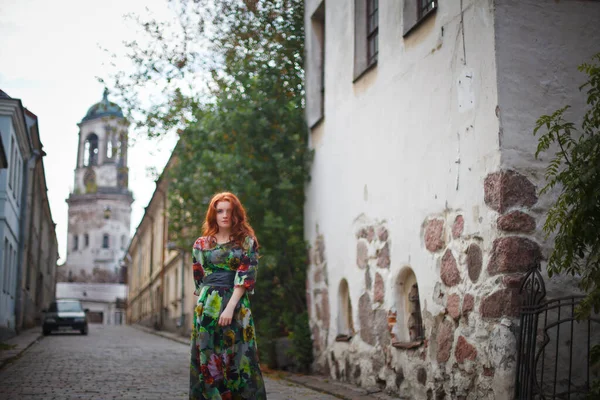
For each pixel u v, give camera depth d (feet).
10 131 70.85
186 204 52.90
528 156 21.17
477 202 22.11
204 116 47.09
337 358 34.83
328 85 37.73
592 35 22.16
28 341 66.39
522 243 20.71
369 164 31.35
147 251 167.94
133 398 27.32
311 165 40.55
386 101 29.55
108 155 283.79
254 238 17.83
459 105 23.44
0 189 69.67
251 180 42.37
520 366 19.90
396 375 27.86
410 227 26.86
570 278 21.01
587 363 19.63
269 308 43.24
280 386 32.73
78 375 36.27
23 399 26.66
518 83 21.47
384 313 29.22
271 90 43.50
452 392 23.27
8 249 73.77
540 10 21.91
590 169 17.88
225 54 45.27
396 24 28.73
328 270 36.70
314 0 41.04
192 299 92.32
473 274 22.18
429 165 25.41
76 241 282.56
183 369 40.83
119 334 103.81
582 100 21.79
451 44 24.11
